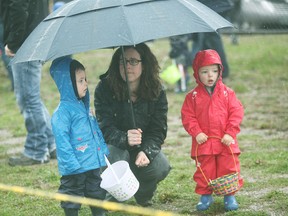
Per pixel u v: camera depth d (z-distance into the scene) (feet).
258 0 96.02
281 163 49.65
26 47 33.86
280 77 103.81
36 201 43.78
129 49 36.91
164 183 46.14
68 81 35.24
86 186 36.58
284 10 96.07
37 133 54.95
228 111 37.96
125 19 32.12
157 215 33.47
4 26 48.60
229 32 91.71
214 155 37.88
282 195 41.24
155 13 32.71
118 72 37.50
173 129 69.46
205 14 33.86
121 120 38.24
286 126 66.49
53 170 52.21
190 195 42.98
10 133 72.13
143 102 37.91
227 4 46.96
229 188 37.35
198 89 38.40
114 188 34.47
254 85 98.02
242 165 50.44
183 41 94.32
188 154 56.90
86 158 35.35
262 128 66.69
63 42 32.30
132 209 34.35
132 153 38.75
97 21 32.53
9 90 106.32
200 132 37.63
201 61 37.73
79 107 35.68
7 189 44.47
